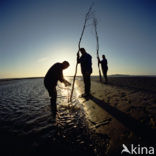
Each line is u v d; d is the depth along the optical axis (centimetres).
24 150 195
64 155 179
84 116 331
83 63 586
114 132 234
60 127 271
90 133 238
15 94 761
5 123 304
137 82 1180
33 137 234
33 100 568
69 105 450
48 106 451
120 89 722
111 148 189
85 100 510
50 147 200
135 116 294
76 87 1043
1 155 186
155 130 224
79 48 595
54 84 424
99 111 356
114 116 308
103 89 764
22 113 377
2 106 466
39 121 310
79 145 202
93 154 179
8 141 222
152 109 328
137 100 436
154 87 768
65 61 440
